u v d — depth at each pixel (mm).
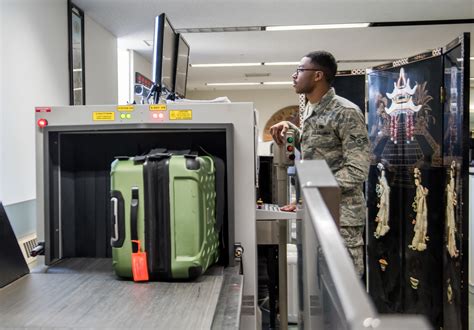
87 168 1623
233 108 1418
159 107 1414
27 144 2797
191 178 1189
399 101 2701
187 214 1190
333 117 1977
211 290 1135
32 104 2922
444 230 2348
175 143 1627
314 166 743
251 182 1424
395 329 352
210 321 926
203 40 5223
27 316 959
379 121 2926
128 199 1210
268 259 2604
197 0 3748
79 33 3834
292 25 4570
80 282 1214
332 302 491
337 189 614
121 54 5730
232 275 1317
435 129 2377
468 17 4340
